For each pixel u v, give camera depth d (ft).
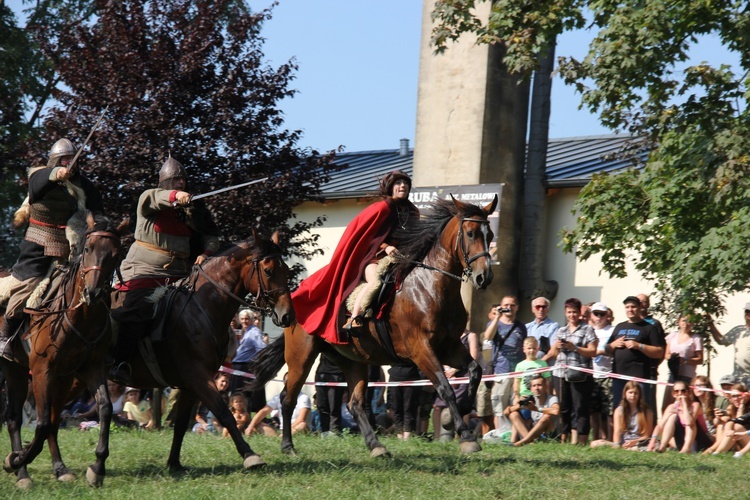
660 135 45.55
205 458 33.24
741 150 41.19
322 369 45.19
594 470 30.94
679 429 39.78
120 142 54.95
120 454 34.65
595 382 42.96
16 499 26.50
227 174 55.93
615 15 43.32
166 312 29.66
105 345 28.32
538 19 47.03
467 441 29.09
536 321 47.55
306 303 33.53
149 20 56.75
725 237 40.57
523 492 26.63
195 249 31.94
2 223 103.24
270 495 25.81
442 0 49.73
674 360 44.42
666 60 43.75
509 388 43.57
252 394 49.21
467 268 29.99
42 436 27.84
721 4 44.04
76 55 57.21
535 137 69.05
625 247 48.21
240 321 52.80
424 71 68.69
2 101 84.38
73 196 28.84
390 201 32.37
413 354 30.27
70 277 27.63
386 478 28.17
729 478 30.22
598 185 47.98
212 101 56.03
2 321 29.48
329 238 79.77
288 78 57.62
